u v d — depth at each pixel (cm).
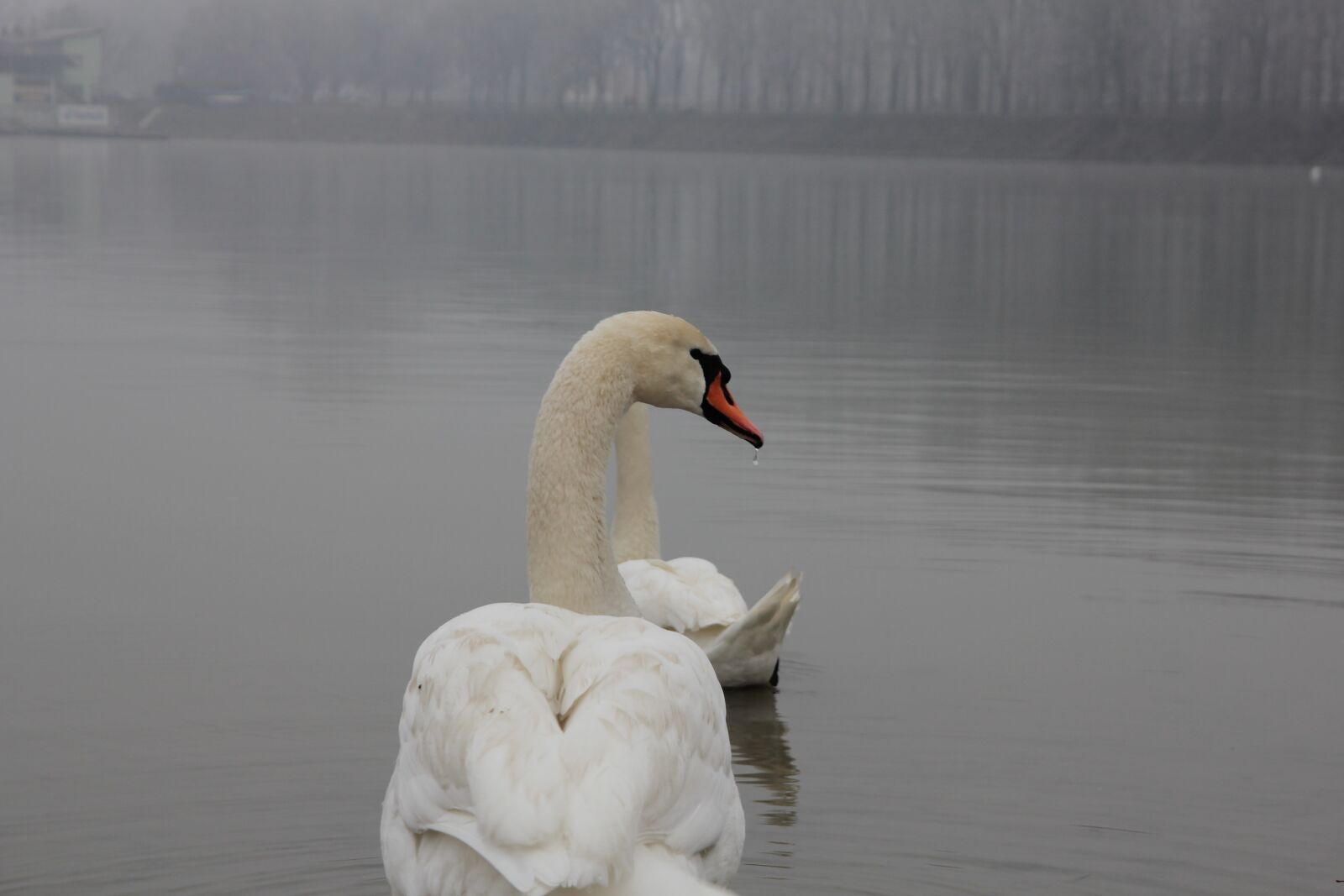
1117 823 713
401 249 3831
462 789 452
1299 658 938
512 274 3206
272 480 1320
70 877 645
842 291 2964
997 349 2183
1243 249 4112
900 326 2439
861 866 670
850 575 1093
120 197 5834
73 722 805
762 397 1738
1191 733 822
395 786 497
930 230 4772
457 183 7688
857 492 1309
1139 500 1298
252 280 2941
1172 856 681
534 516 631
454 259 3541
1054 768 774
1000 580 1085
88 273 3017
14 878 642
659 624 930
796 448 1473
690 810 479
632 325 661
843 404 1705
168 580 1046
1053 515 1248
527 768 433
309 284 2902
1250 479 1377
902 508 1260
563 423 636
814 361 2028
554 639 486
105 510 1220
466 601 1015
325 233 4303
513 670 465
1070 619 1005
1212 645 960
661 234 4509
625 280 3102
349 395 1708
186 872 650
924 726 829
